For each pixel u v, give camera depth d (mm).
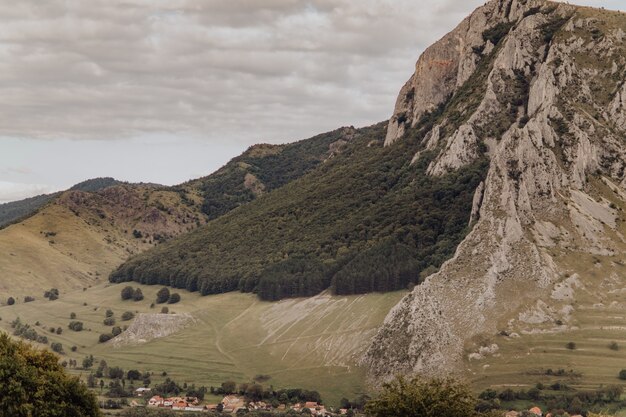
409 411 126125
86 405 137500
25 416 125812
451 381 134750
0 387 125562
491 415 130750
